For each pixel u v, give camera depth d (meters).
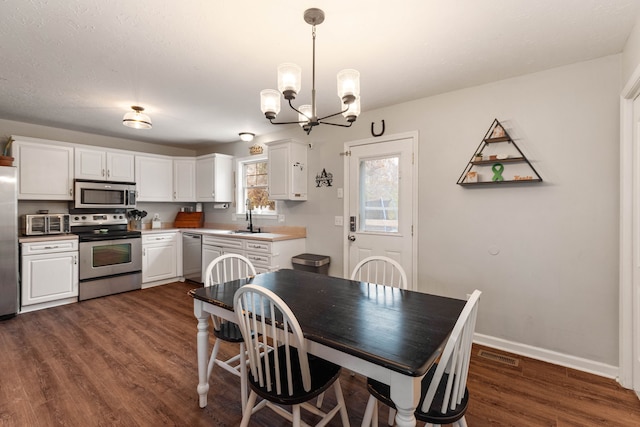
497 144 2.60
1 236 3.21
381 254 3.29
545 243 2.43
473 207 2.74
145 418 1.78
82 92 2.86
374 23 1.79
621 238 2.09
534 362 2.41
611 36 1.93
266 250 3.66
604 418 1.78
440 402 1.28
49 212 4.08
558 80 2.35
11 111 3.42
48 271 3.58
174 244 4.80
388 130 3.22
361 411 1.87
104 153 4.26
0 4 1.61
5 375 2.20
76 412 1.82
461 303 1.68
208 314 1.87
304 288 1.95
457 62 2.27
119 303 3.78
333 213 3.69
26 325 3.09
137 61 2.26
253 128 4.16
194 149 5.68
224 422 1.76
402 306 1.63
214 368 2.34
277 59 2.23
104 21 1.78
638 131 1.93
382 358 1.08
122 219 4.58
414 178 3.05
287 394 1.32
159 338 2.82
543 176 2.42
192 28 1.85
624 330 2.08
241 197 4.98
